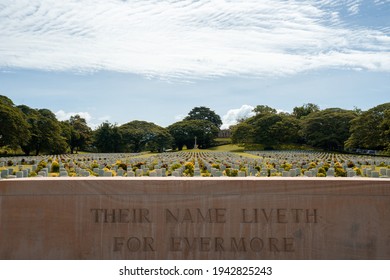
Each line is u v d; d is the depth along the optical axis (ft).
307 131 309.22
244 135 339.98
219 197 21.71
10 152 240.73
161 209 21.71
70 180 21.77
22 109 247.70
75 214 21.67
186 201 21.71
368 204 21.70
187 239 21.63
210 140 387.14
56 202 21.68
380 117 235.81
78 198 21.72
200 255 21.56
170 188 21.75
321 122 304.50
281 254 21.53
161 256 21.54
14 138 194.70
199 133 377.91
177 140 379.76
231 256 21.53
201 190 21.72
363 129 239.71
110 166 93.30
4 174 65.10
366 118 240.12
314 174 68.64
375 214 21.66
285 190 21.74
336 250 21.54
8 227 21.61
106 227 21.66
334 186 21.74
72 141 313.94
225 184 21.71
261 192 21.71
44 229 21.63
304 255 21.53
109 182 21.79
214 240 21.62
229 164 103.76
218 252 21.56
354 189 21.75
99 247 21.62
